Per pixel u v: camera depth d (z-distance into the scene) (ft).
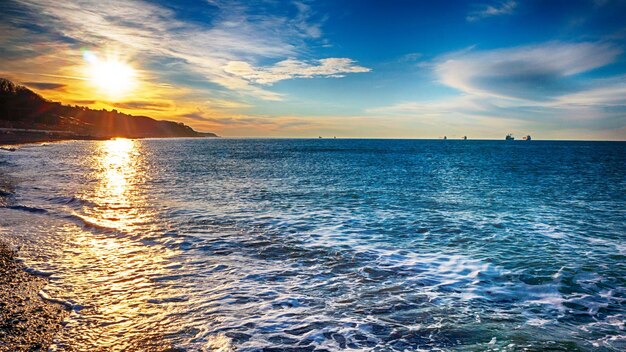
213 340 18.25
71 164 140.87
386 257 32.37
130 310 21.62
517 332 19.52
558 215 51.39
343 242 36.91
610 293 24.98
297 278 27.30
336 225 44.11
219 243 36.22
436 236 39.55
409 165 147.74
